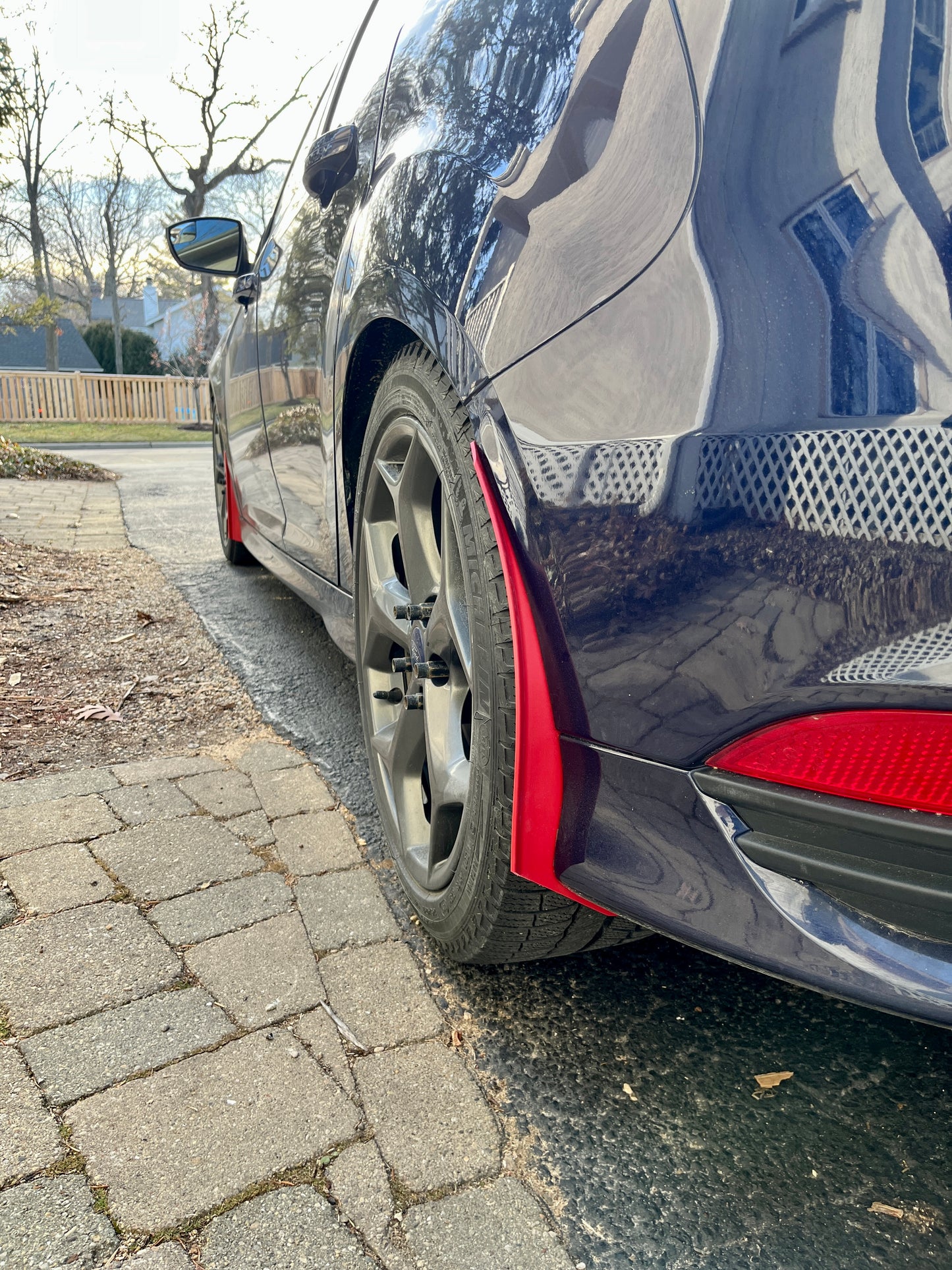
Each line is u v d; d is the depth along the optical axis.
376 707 1.85
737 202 0.90
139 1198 1.05
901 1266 1.01
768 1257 1.01
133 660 3.10
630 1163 1.13
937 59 0.79
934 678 0.78
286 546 2.82
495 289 1.20
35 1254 0.97
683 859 1.01
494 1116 1.20
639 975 1.52
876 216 0.81
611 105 1.06
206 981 1.44
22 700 2.68
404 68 1.77
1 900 1.63
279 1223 1.02
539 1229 1.04
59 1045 1.28
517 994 1.45
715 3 0.94
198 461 13.80
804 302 0.84
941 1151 1.17
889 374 0.79
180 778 2.20
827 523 0.81
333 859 1.84
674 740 0.98
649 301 0.96
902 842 0.84
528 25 1.30
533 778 1.14
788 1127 1.20
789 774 0.90
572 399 1.04
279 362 2.61
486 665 1.22
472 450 1.24
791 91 0.87
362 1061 1.28
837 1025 1.41
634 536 0.96
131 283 42.62
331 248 2.04
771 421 0.84
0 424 22.75
